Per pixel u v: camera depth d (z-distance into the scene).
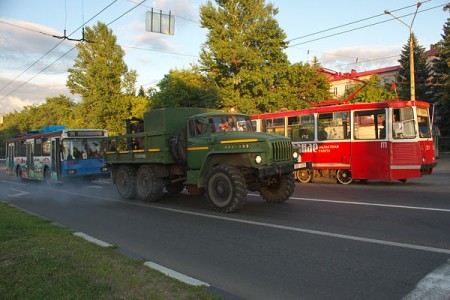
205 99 28.81
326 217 8.34
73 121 39.25
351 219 8.03
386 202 10.02
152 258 5.89
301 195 11.98
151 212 10.05
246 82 28.33
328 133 15.64
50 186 19.06
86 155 18.30
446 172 18.81
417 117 13.62
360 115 14.68
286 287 4.50
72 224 8.83
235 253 5.96
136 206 11.27
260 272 5.05
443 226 7.15
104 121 32.66
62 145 17.78
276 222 8.02
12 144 25.19
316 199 10.99
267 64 29.88
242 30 30.11
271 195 10.36
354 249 5.88
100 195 14.47
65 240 6.66
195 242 6.73
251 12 30.08
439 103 39.09
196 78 31.11
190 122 10.57
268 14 30.58
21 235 7.05
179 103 30.03
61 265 5.10
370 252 5.70
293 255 5.72
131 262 5.31
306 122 16.47
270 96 28.19
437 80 40.41
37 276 4.66
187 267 5.39
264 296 4.28
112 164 13.72
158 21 14.36
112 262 5.30
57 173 18.27
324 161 15.69
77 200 13.20
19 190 17.62
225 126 10.45
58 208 11.42
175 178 11.98
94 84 32.47
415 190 12.23
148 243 6.80
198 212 9.69
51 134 18.98
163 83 30.78
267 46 29.59
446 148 37.03
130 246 6.65
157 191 11.74
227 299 4.14
